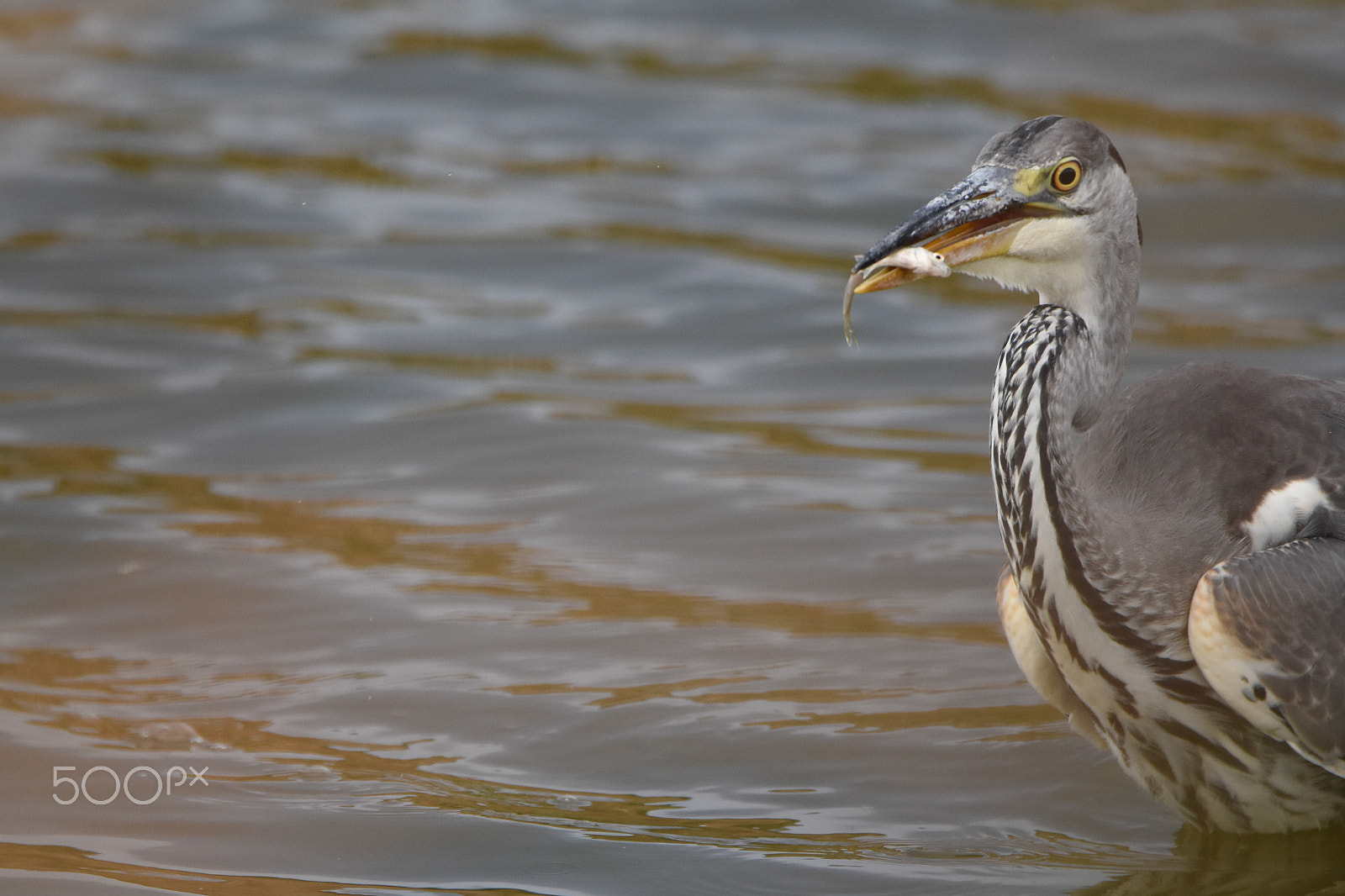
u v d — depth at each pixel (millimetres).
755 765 8898
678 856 7969
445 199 18969
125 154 20141
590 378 14531
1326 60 23094
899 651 10141
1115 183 8102
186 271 16719
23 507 11930
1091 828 8320
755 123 21438
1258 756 7930
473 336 15305
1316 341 14680
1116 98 21766
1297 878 7793
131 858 7922
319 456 12977
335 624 10461
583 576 11117
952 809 8469
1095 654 7984
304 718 9383
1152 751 8227
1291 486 7734
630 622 10508
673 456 12938
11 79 23016
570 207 18766
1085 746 9109
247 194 18969
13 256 16922
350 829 8211
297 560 11297
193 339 15125
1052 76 22672
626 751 9023
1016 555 7938
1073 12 25500
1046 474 7773
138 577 11008
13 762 8820
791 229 18109
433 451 13039
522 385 14320
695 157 20328
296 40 25188
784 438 13320
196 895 7590
